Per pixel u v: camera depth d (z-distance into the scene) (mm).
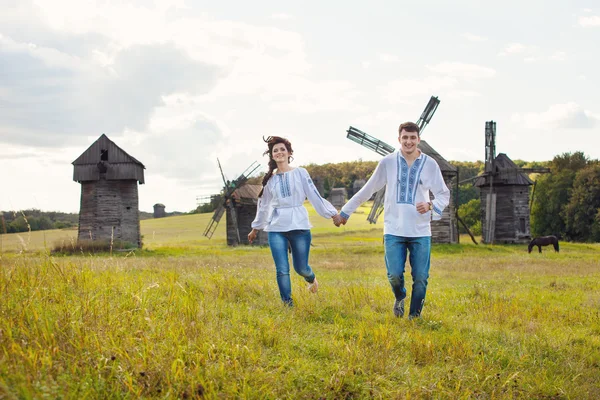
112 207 44344
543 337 6148
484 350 5520
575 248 44406
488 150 50750
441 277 16625
